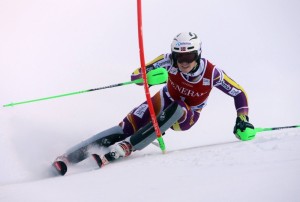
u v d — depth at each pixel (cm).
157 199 605
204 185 638
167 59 1223
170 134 1596
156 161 965
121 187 718
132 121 1256
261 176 637
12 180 1005
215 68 1232
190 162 857
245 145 959
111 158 1109
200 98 1273
